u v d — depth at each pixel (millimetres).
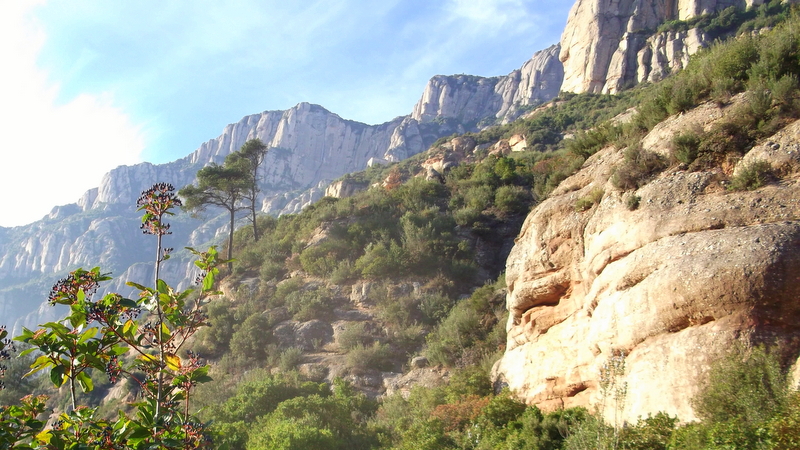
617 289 10086
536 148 59250
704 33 72938
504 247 32906
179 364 5930
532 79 146875
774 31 12312
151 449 5301
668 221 9914
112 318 5730
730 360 7637
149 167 170000
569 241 13055
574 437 8773
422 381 21203
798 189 8930
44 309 110500
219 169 43406
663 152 11555
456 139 73812
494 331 20938
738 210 9195
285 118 183000
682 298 8570
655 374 8641
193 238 133125
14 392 29766
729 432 6734
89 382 5793
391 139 159750
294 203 138000
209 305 31953
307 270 33625
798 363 7254
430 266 30609
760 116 10516
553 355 12641
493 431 11992
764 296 7816
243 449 15695
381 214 37438
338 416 17938
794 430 6207
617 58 81812
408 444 13531
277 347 27562
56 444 5188
